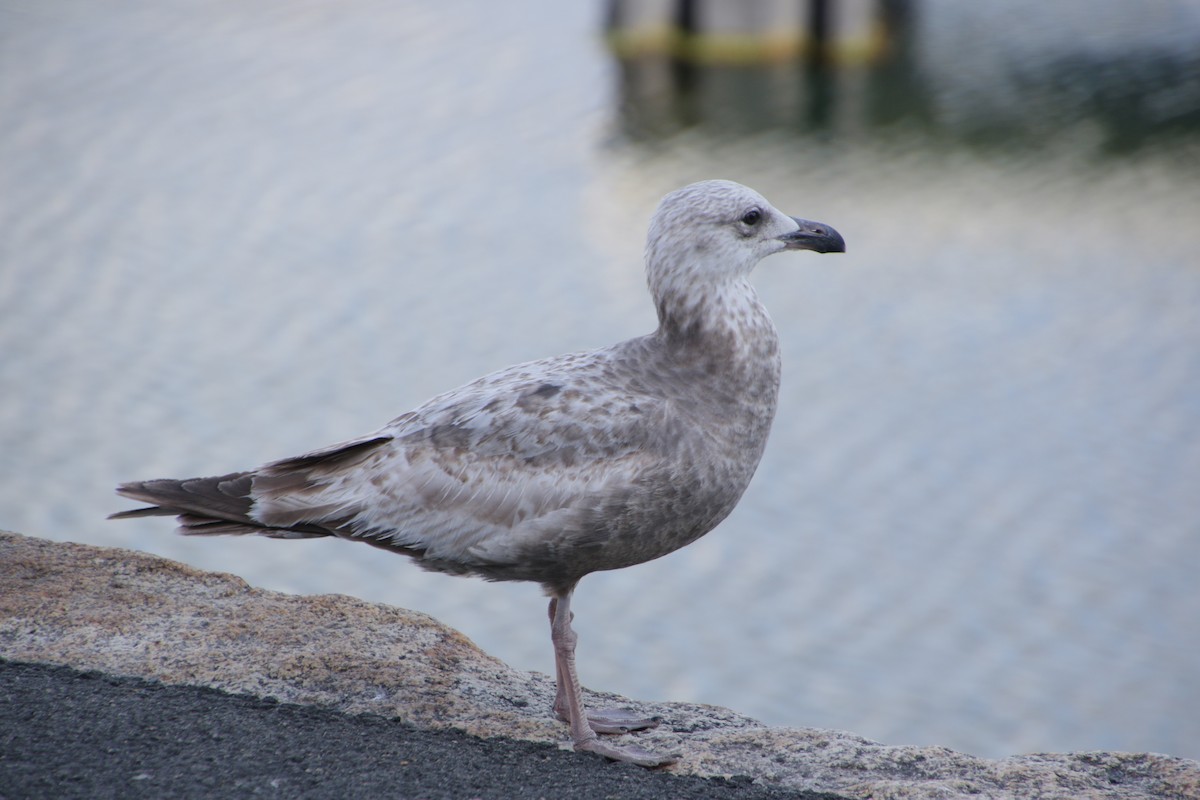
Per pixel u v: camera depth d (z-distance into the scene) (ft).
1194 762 22.45
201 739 21.30
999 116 178.70
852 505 84.28
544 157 159.33
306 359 102.89
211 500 23.00
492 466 22.56
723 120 173.99
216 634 25.08
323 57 200.13
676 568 76.38
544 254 127.85
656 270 23.86
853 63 197.98
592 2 230.68
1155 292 123.34
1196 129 171.42
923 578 75.56
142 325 108.78
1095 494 86.12
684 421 22.88
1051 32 217.56
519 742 22.52
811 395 101.35
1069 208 146.51
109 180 146.00
